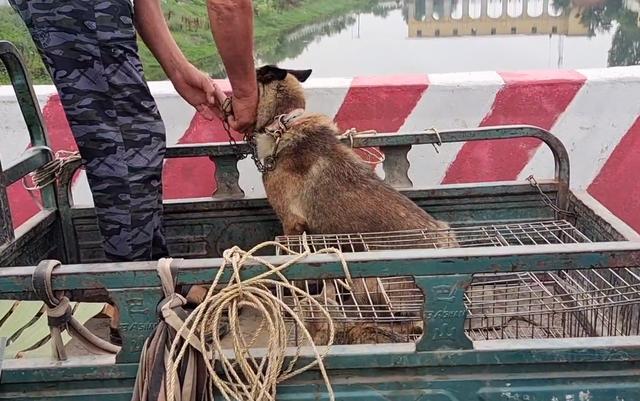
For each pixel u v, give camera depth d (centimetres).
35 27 255
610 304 229
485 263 188
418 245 299
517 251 188
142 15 313
